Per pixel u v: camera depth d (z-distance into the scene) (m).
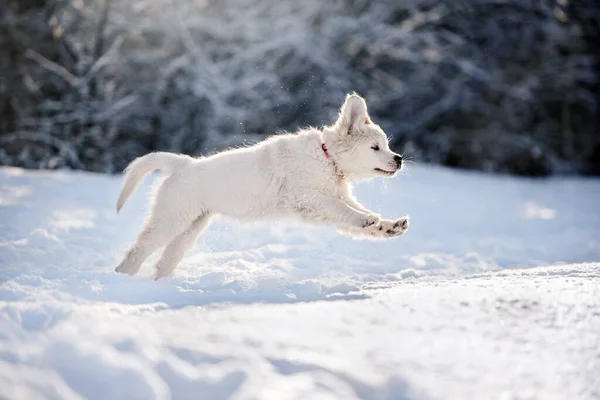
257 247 8.01
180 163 5.81
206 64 22.33
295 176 5.62
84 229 8.59
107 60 20.73
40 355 3.06
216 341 3.43
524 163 26.86
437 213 13.02
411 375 3.13
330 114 23.20
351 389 3.00
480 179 20.22
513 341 3.58
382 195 14.48
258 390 2.87
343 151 5.71
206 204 5.67
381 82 25.72
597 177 27.91
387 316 3.92
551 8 26.16
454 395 2.98
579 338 3.63
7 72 21.39
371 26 24.50
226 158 5.69
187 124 23.12
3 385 2.73
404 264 7.54
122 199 5.92
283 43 22.73
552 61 27.88
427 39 24.25
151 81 23.48
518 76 28.12
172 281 5.34
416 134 26.28
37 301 4.45
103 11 21.94
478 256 8.40
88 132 20.88
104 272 5.75
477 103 26.84
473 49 26.78
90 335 3.34
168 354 3.22
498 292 4.38
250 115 22.39
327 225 5.62
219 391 2.94
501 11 26.89
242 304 4.40
